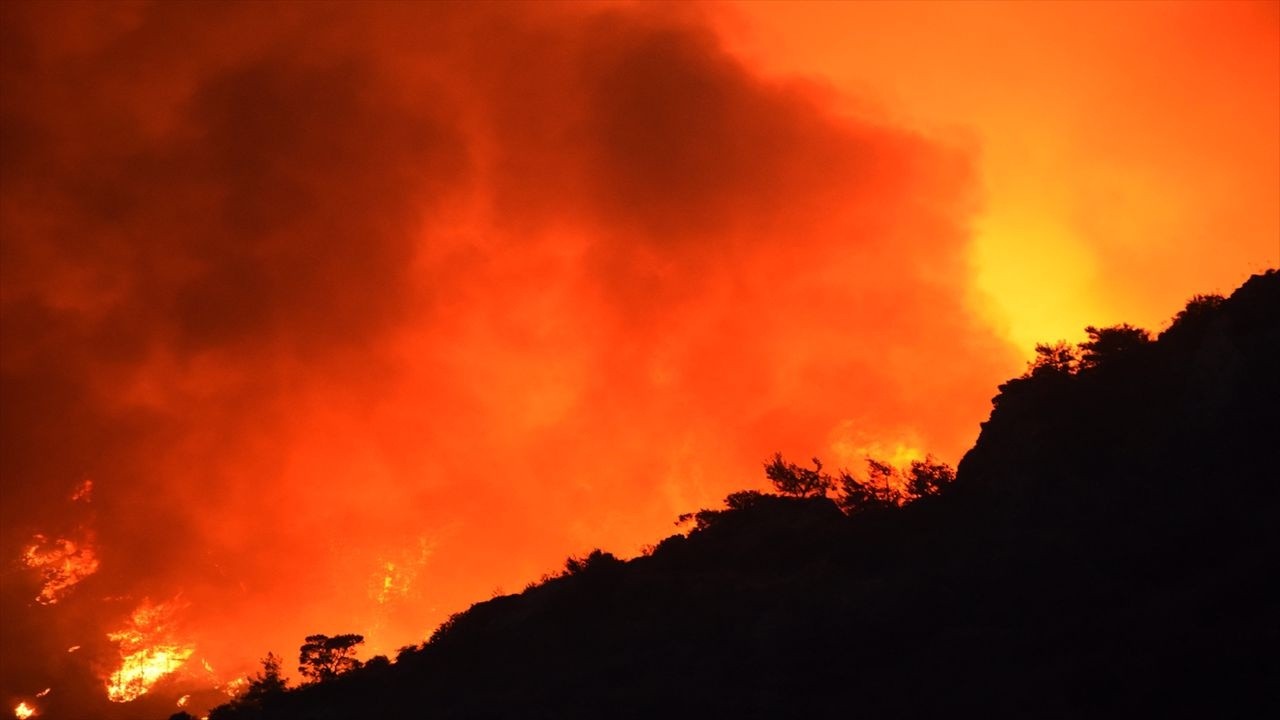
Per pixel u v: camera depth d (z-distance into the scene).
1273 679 19.69
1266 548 23.36
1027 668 23.59
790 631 28.86
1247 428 28.28
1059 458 32.06
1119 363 34.78
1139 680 21.17
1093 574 25.64
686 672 29.44
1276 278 32.66
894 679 25.28
